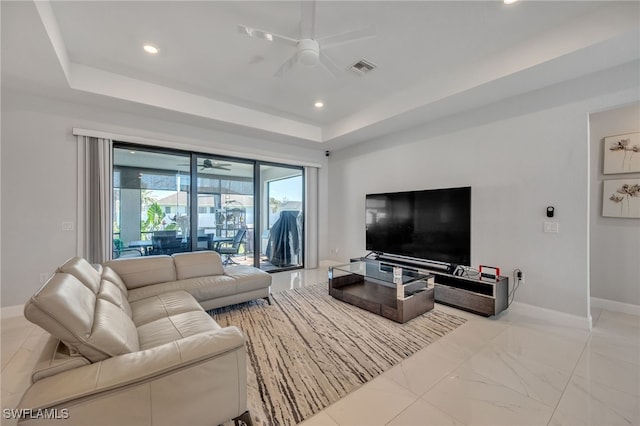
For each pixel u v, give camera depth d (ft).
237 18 7.19
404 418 4.95
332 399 5.44
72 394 3.28
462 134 11.62
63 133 10.33
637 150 9.87
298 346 7.52
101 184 10.85
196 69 9.80
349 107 13.38
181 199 13.52
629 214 9.98
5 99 9.43
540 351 7.25
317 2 6.58
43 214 10.00
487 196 10.84
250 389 5.74
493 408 5.20
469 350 7.31
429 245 11.98
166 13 6.98
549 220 9.32
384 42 8.24
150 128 12.20
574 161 8.81
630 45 7.00
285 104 13.01
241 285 10.06
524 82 9.00
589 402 5.34
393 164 14.62
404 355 7.07
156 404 3.79
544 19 7.29
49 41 6.91
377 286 12.02
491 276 10.03
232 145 14.70
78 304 4.11
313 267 18.22
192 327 5.93
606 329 8.58
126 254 12.17
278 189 17.17
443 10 6.91
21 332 8.33
